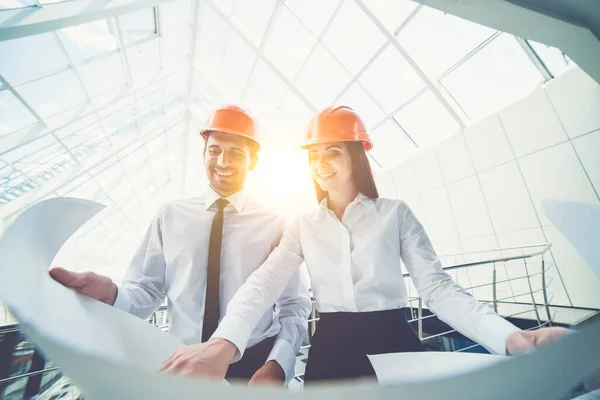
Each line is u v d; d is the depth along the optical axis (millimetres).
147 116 10297
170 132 13203
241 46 6941
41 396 1142
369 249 1033
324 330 988
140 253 1314
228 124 1231
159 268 1318
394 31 4918
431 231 5488
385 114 6172
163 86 9734
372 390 159
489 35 4207
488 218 4551
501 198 4391
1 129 5824
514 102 4258
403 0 4488
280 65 6645
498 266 4316
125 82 7641
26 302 284
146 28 6871
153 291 1229
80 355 162
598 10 1791
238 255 1256
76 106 6824
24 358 1392
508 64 4289
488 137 4598
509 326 592
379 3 4730
